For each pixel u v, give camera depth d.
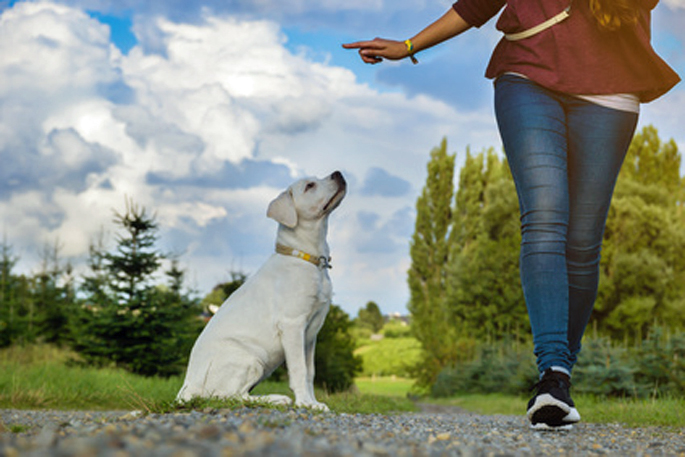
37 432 2.43
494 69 3.38
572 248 3.30
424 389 23.30
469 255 29.14
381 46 3.62
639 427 3.84
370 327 80.88
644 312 23.31
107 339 13.88
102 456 1.27
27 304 20.20
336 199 4.16
